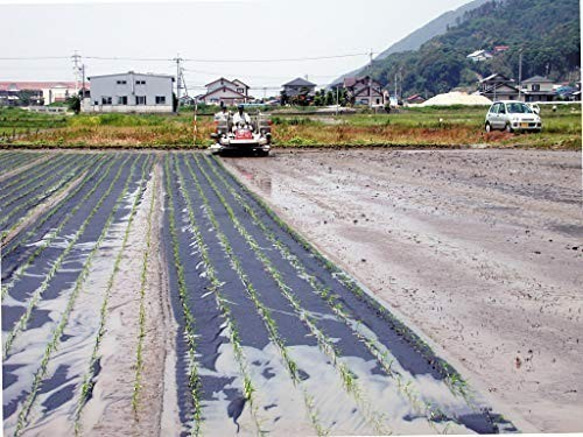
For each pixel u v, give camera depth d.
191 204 11.56
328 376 4.71
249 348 5.18
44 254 8.18
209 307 6.10
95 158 21.17
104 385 4.66
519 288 6.45
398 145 24.48
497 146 23.61
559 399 4.29
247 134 20.70
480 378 4.57
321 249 8.13
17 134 31.84
